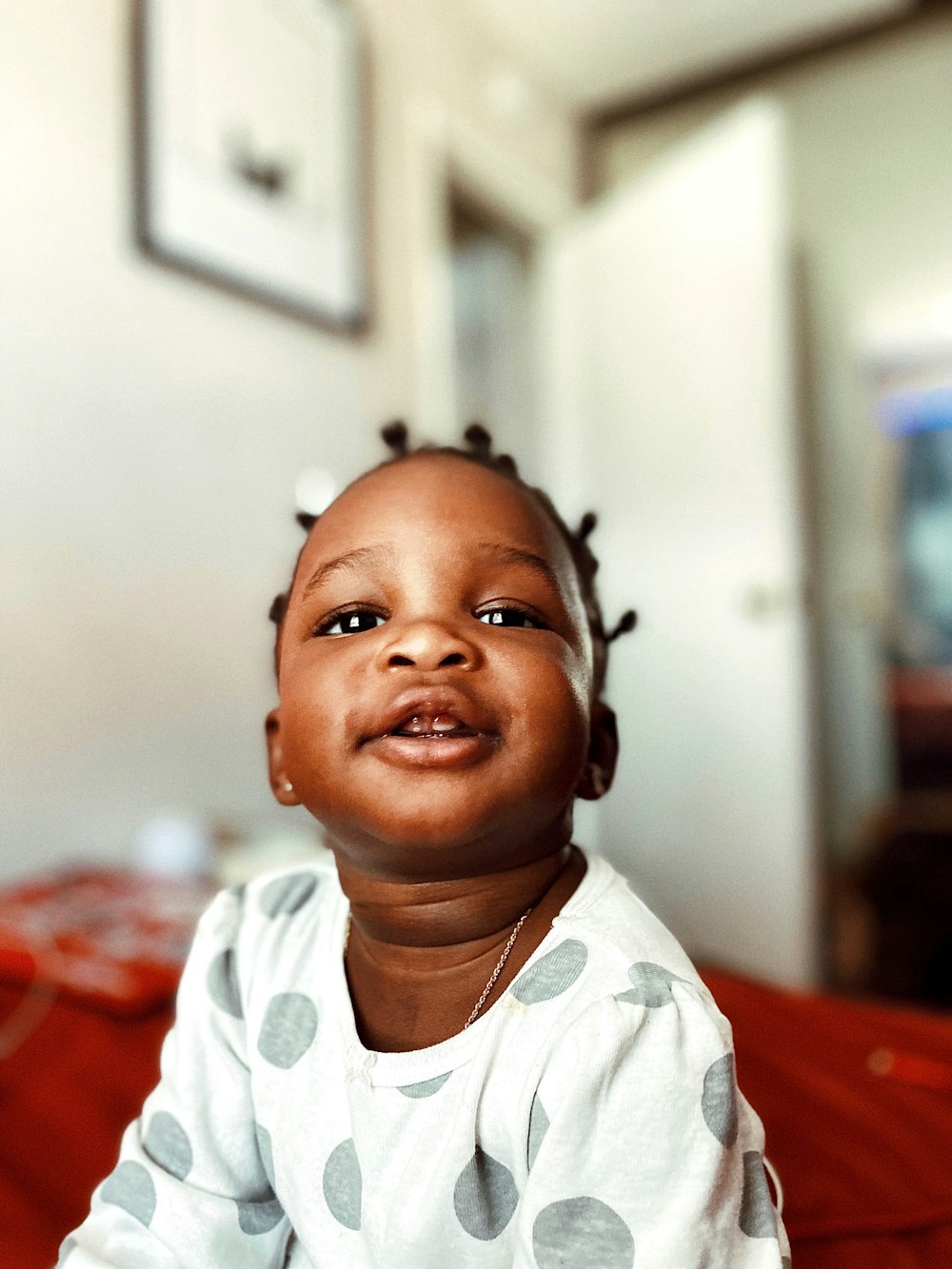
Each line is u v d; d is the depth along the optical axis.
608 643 0.56
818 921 2.07
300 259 1.75
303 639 0.42
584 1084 0.35
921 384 2.66
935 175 2.61
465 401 2.97
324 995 0.46
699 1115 0.35
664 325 2.37
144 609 1.45
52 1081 0.74
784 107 2.77
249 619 1.64
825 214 2.74
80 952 0.94
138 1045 0.81
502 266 2.93
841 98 2.71
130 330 1.44
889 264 2.67
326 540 0.43
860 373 2.71
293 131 1.74
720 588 2.21
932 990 2.05
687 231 2.29
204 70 1.54
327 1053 0.44
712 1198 0.35
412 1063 0.40
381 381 1.99
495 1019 0.39
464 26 2.38
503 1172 0.38
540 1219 0.35
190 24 1.52
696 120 2.88
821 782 2.67
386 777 0.36
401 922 0.41
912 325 2.64
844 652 2.70
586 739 0.41
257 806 1.65
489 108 2.49
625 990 0.37
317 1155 0.42
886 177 2.67
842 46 2.65
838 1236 0.61
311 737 0.38
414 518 0.41
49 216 1.32
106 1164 0.65
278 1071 0.46
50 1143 0.67
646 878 2.37
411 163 2.14
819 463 2.75
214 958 0.52
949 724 2.57
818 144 2.74
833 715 2.70
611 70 2.74
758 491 2.13
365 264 1.93
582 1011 0.37
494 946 0.41
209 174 1.55
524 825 0.39
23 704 1.28
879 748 2.66
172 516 1.50
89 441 1.37
